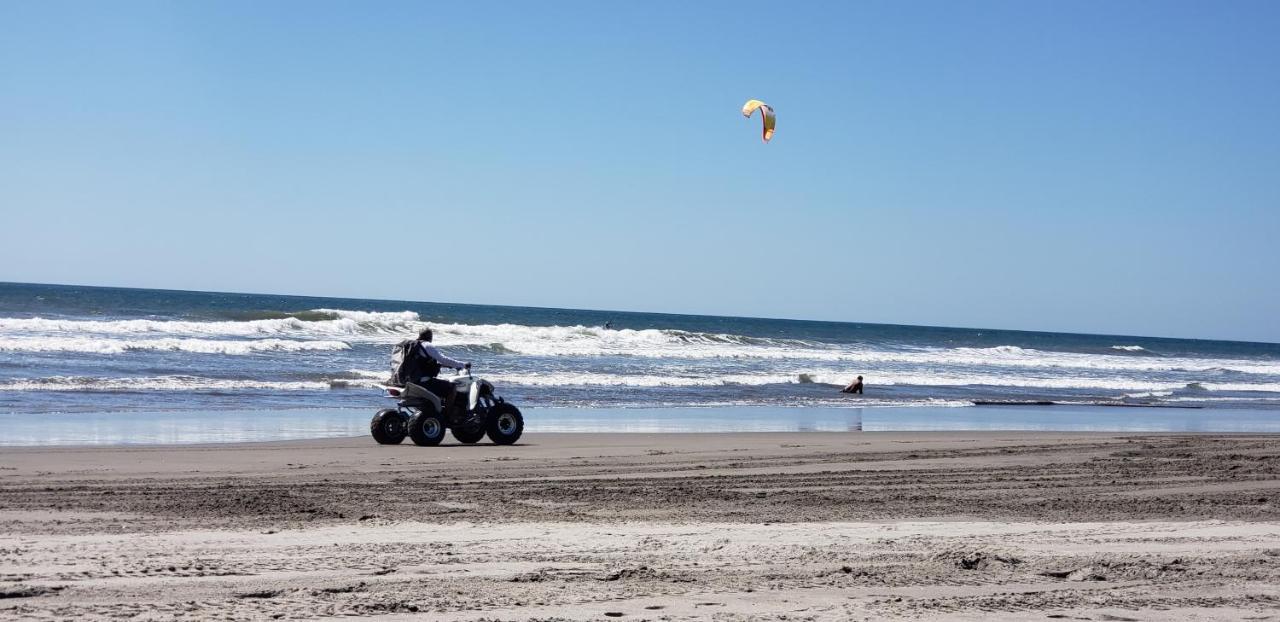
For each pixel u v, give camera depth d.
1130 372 51.22
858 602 5.90
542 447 15.69
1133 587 6.44
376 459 13.65
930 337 109.75
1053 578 6.70
